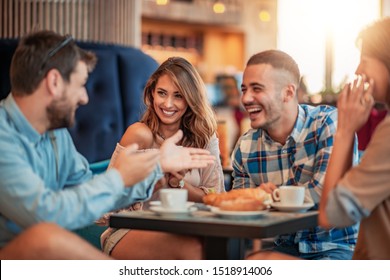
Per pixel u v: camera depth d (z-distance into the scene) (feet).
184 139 9.81
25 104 6.91
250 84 8.43
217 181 9.73
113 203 6.85
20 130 6.96
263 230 6.22
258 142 8.93
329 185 6.90
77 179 7.98
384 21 6.88
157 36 32.81
